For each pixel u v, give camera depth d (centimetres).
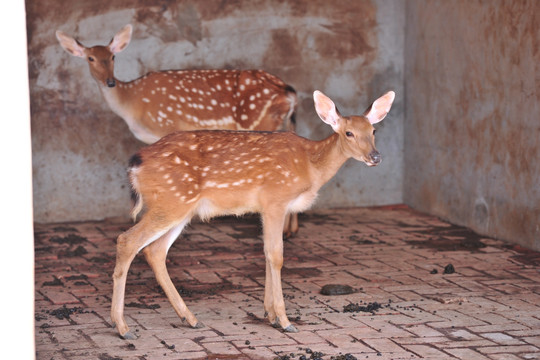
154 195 589
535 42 835
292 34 1072
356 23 1090
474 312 646
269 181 606
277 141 618
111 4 1017
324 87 1091
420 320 625
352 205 1116
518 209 878
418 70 1072
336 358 535
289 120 934
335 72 1091
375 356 543
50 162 1017
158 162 590
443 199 1028
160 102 919
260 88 923
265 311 630
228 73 938
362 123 609
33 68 1001
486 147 931
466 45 959
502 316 635
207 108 923
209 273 779
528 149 855
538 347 562
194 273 779
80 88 1016
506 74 887
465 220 982
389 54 1105
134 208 600
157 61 1037
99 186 1037
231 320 630
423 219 1037
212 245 895
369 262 816
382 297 692
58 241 914
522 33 855
